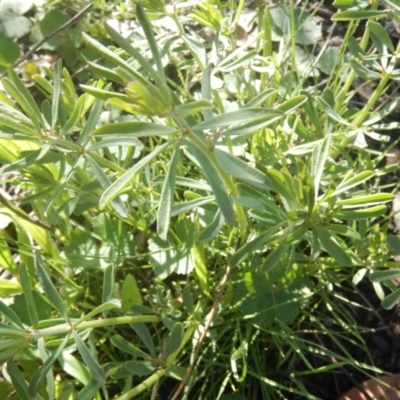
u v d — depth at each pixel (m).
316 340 0.27
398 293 0.19
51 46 0.34
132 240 0.25
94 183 0.21
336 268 0.26
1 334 0.17
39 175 0.22
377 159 0.26
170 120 0.21
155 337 0.25
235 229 0.25
